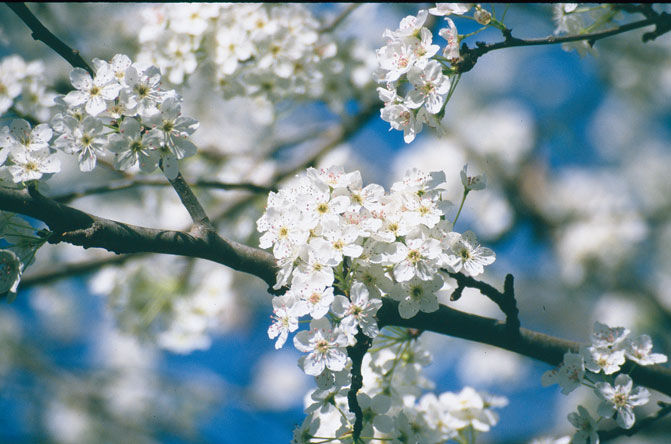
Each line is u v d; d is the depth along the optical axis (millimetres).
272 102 4758
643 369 3057
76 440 8469
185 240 2793
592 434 2740
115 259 5824
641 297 7852
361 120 6062
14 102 4453
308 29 4598
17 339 8953
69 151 2605
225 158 6559
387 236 2533
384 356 3221
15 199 2580
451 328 3021
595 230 7902
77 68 2623
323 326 2438
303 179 2707
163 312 5949
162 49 4465
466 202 8320
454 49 2881
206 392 8852
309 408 2633
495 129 8742
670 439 6805
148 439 8633
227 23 4531
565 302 8258
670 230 8281
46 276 5609
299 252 2484
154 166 2670
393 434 2955
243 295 8453
